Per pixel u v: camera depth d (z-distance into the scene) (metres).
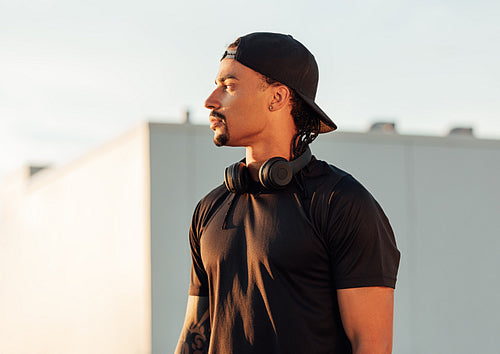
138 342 11.27
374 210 1.86
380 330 1.84
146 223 11.01
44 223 16.62
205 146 11.31
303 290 1.84
